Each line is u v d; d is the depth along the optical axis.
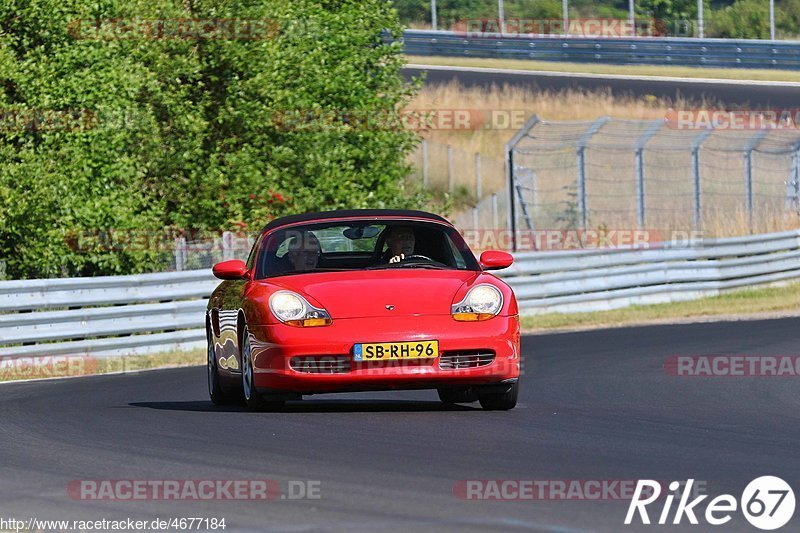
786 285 73.69
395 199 68.75
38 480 18.58
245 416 25.80
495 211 89.00
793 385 33.12
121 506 16.47
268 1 63.72
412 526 14.66
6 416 27.39
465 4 177.00
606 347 45.50
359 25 69.31
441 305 25.23
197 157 61.28
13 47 56.53
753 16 174.00
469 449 20.81
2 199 51.59
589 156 110.00
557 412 26.56
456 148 113.38
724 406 28.33
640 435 22.81
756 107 121.56
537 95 126.50
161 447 21.58
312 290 25.69
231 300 27.89
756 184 103.75
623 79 138.00
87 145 54.56
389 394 31.89
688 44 145.25
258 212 61.28
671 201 101.56
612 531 14.49
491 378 25.22
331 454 20.31
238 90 62.59
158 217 58.41
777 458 19.98
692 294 68.00
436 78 134.50
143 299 47.78
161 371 41.44
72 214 53.25
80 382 37.62
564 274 62.41
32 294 43.97
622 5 182.62
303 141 64.12
